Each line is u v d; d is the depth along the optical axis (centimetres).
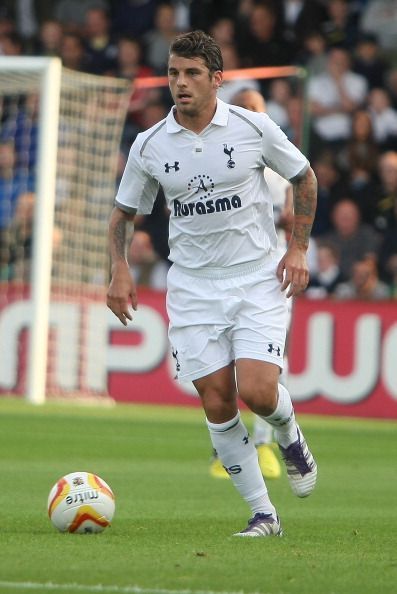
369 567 1834
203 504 2777
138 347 6303
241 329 2127
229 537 2155
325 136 6975
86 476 2192
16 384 6359
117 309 2238
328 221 6688
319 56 7125
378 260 6438
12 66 5962
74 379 6378
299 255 2148
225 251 2152
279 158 2147
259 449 3372
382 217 6550
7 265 6844
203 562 1827
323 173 6706
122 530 2239
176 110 2155
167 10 7469
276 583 1655
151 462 3781
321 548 2050
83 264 6581
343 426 5447
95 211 6625
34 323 6044
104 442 4369
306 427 5300
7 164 7112
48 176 5947
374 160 6775
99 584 1605
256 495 2197
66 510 2141
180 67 2089
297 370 6069
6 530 2191
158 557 1869
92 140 6644
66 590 1555
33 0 8019
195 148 2125
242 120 2131
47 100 5950
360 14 7381
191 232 2162
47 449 4062
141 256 6688
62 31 7738
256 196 2159
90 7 7894
